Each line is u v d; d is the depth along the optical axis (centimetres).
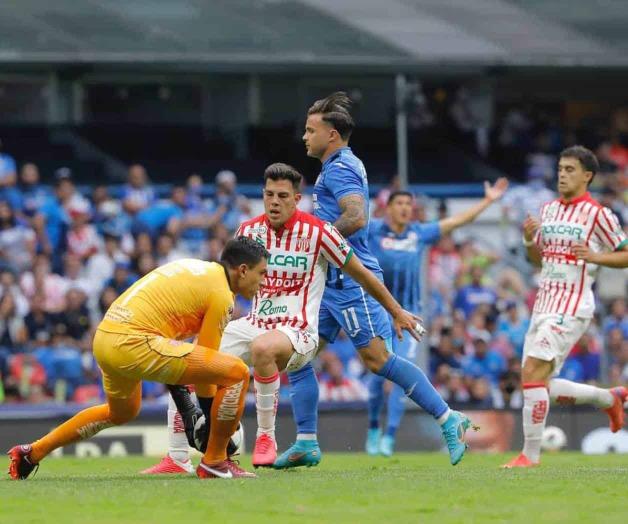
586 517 1691
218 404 2141
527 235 2839
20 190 5972
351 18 6894
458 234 6369
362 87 7331
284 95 7300
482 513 1717
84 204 5753
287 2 6981
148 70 6562
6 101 6969
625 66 6825
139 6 6775
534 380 2758
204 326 2125
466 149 7350
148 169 7000
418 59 6675
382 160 7288
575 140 7506
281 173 2288
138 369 2103
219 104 7275
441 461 3231
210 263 2156
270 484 2045
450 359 5119
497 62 6725
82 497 1861
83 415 2236
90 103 7175
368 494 1898
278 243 2316
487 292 5669
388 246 3631
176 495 1880
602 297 5266
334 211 2519
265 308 2344
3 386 4834
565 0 7294
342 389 4966
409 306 3662
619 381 5072
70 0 6719
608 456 3616
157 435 3978
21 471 2255
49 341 4931
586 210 2731
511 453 4000
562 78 7406
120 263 5519
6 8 6575
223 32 6638
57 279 5372
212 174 7050
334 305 2523
